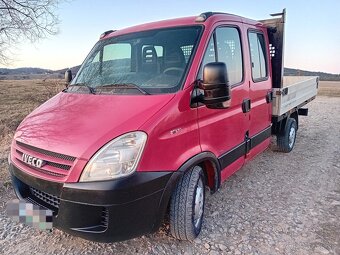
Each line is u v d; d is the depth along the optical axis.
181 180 2.83
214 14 3.45
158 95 2.76
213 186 3.38
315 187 4.38
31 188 2.72
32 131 2.74
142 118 2.48
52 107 3.11
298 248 2.89
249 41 4.07
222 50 3.42
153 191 2.45
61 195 2.36
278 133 5.88
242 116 3.80
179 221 2.83
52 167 2.46
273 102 4.95
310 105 14.62
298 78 8.20
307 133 8.10
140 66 3.34
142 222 2.45
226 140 3.46
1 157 5.65
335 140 7.23
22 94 18.22
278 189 4.32
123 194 2.29
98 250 2.90
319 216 3.50
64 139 2.47
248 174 4.94
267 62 4.70
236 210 3.68
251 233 3.17
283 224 3.33
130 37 3.61
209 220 3.44
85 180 2.30
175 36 3.25
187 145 2.79
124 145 2.34
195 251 2.88
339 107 13.70
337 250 2.86
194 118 2.87
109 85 3.17
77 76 3.83
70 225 2.38
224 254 2.83
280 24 4.90
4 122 10.03
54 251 2.89
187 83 2.82
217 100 2.69
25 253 2.87
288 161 5.62
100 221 2.37
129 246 2.96
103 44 3.90
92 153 2.31
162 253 2.85
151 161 2.43
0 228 3.30
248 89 3.92
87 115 2.69
